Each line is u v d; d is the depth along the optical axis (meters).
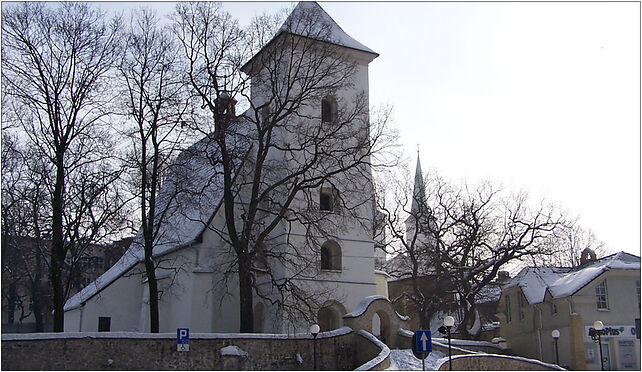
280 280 43.72
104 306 51.59
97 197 38.66
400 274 67.56
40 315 57.44
